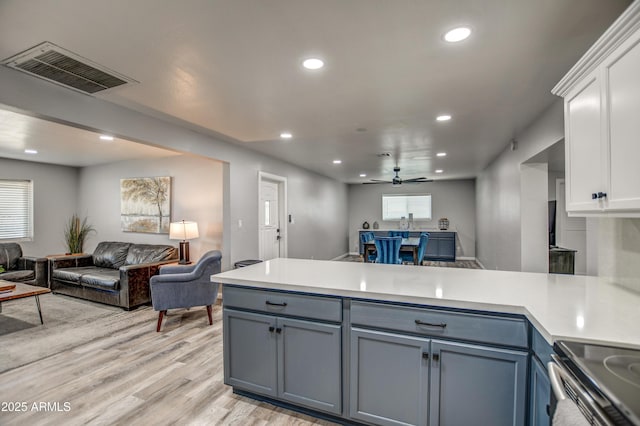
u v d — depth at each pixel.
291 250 6.38
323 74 2.26
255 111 3.06
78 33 1.72
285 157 5.67
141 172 5.72
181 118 3.28
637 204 1.19
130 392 2.29
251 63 2.08
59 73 2.20
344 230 9.98
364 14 1.57
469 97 2.72
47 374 2.55
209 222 5.14
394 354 1.75
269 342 2.07
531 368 1.47
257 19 1.60
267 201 5.73
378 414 1.80
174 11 1.53
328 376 1.91
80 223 6.40
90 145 4.53
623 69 1.26
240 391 2.27
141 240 5.71
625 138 1.26
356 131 3.83
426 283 1.97
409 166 6.68
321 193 8.06
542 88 2.54
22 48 1.87
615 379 0.90
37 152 5.02
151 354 2.90
